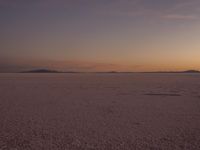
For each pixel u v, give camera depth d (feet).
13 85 109.81
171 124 32.53
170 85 111.55
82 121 34.14
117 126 31.40
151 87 98.58
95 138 26.05
